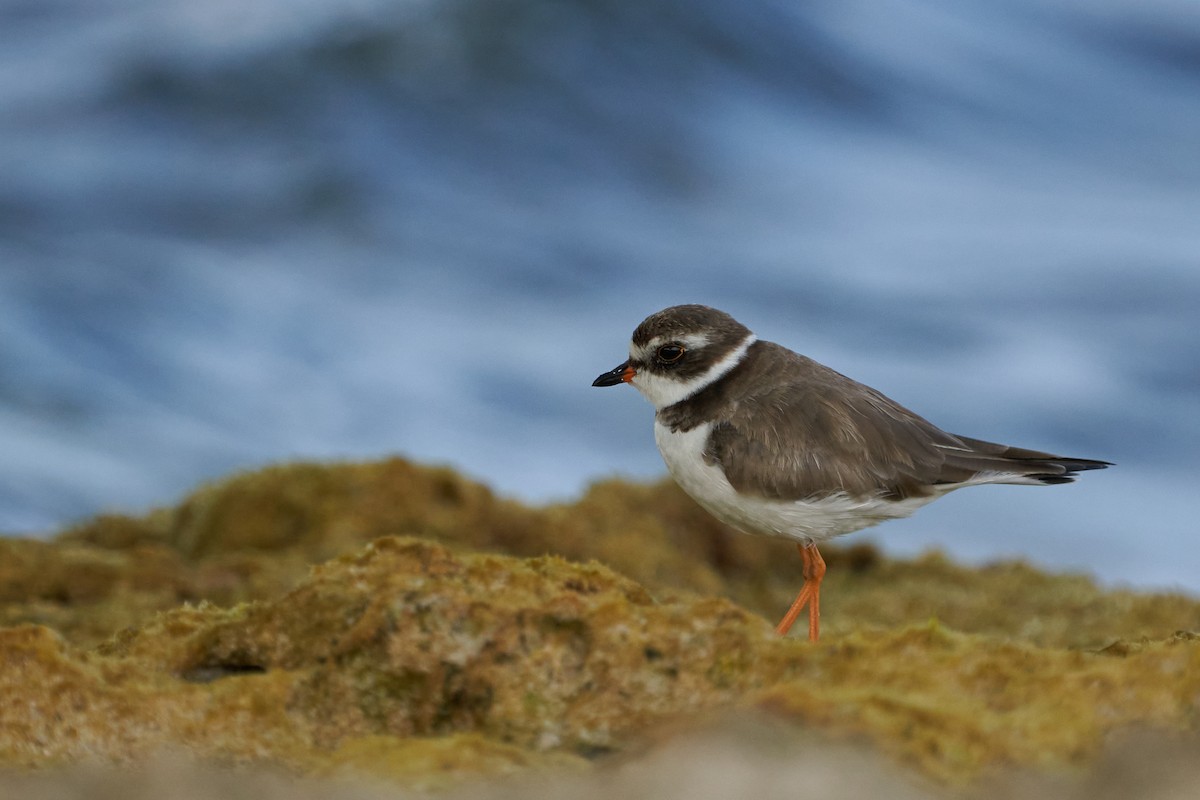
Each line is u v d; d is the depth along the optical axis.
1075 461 8.00
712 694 5.36
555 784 4.73
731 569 13.64
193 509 13.27
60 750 5.21
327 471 13.00
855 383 8.16
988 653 5.36
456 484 13.00
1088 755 4.75
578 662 5.51
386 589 5.79
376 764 4.95
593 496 13.77
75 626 10.05
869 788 4.44
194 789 4.81
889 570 13.51
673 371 8.12
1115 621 11.01
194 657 5.95
